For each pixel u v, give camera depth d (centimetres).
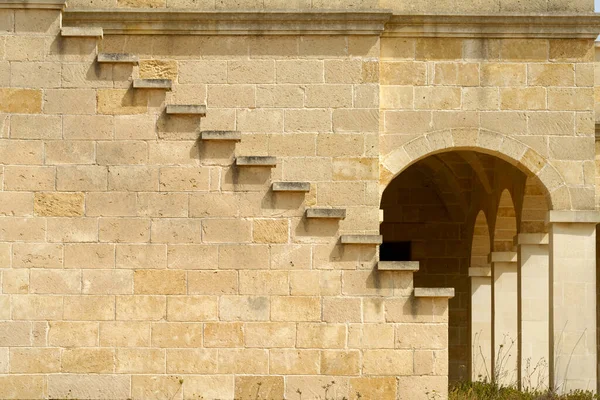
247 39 2623
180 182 2195
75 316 2172
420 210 4028
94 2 2633
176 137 2200
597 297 3481
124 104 2200
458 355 3969
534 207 3055
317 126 2600
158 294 2181
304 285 2189
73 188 2188
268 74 2614
